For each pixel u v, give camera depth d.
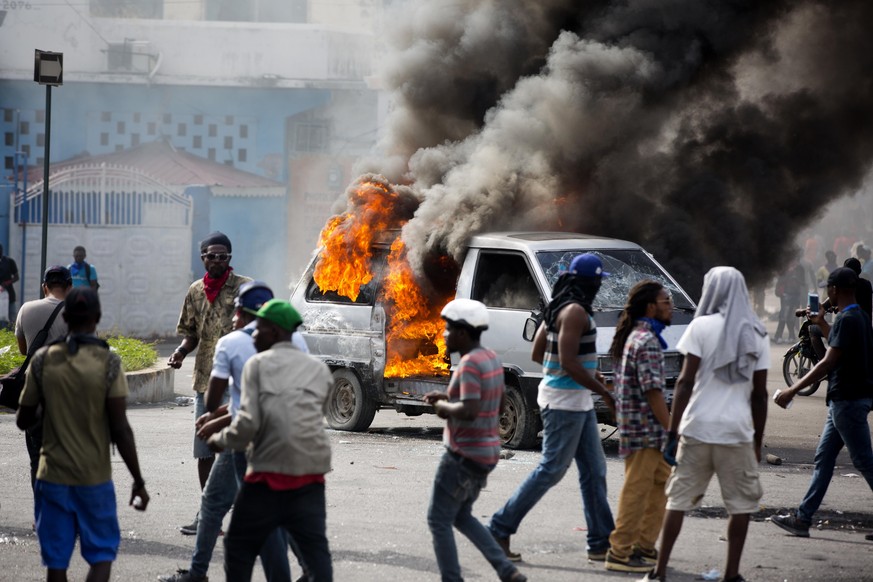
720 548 9.20
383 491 11.33
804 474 12.73
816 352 10.76
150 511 10.41
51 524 6.91
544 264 13.91
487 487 11.55
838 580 8.33
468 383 7.39
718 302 7.88
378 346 15.08
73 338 7.00
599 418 13.61
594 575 8.41
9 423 15.72
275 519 6.70
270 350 6.86
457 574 7.53
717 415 7.77
